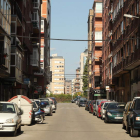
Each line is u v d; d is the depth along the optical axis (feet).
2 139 48.26
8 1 105.09
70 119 102.58
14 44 118.73
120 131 63.10
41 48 266.36
